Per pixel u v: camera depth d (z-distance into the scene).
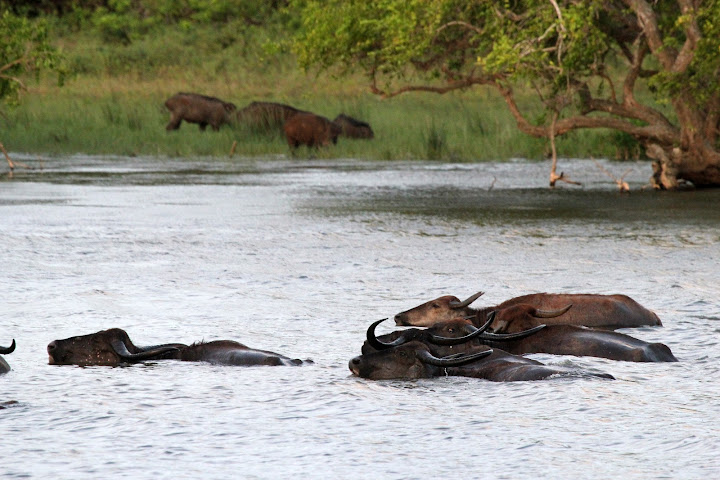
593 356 32.34
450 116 145.12
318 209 74.50
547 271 48.94
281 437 24.67
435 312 36.56
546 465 22.70
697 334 35.69
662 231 62.97
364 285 45.50
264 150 128.50
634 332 36.03
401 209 74.75
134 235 60.94
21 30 101.69
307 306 40.88
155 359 32.47
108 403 27.48
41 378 30.11
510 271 48.94
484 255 53.84
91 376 30.33
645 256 53.34
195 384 29.34
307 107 156.38
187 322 37.84
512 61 83.25
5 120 137.12
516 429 25.23
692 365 31.30
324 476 22.09
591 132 127.00
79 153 126.31
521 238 60.09
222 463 22.91
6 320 38.00
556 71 91.25
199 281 46.31
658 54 86.44
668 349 32.19
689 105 87.62
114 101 158.75
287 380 29.75
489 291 43.91
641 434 24.83
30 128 135.12
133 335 35.59
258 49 189.00
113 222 66.62
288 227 64.75
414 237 60.47
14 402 27.56
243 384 29.33
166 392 28.55
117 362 31.86
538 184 94.25
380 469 22.52
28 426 25.50
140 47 189.12
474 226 65.44
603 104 93.25
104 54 183.62
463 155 120.75
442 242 58.44
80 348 31.94
